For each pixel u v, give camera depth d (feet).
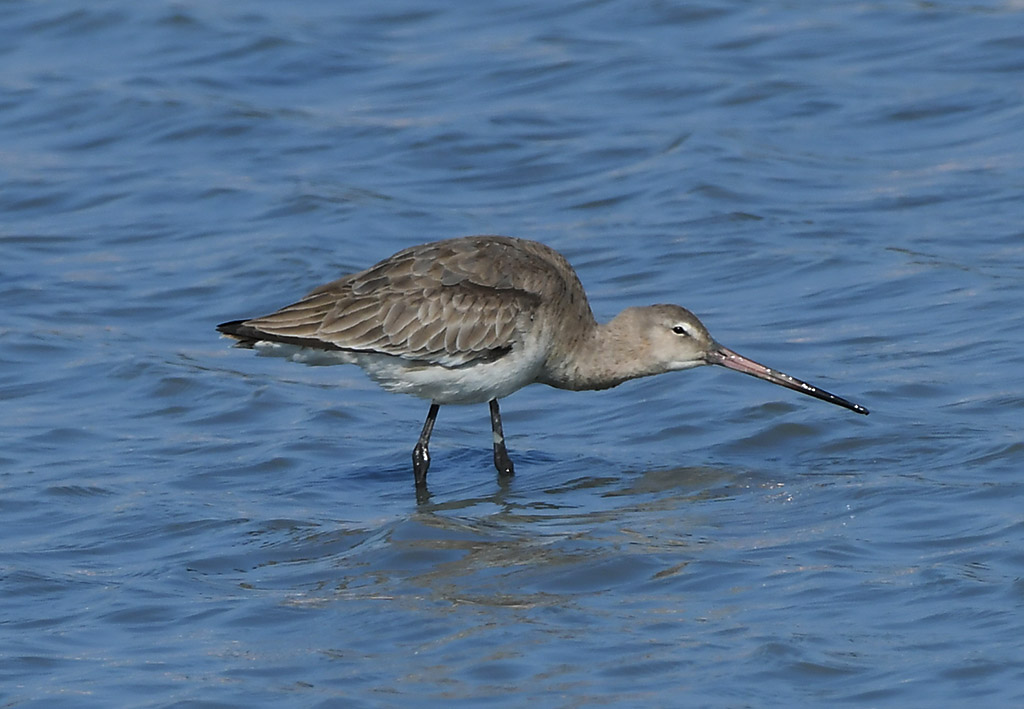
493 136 81.66
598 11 97.71
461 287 48.11
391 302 47.93
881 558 39.34
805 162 76.13
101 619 38.27
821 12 95.14
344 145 82.12
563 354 49.96
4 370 58.85
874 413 50.67
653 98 85.10
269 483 48.80
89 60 93.76
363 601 38.73
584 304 50.42
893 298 60.75
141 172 80.12
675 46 91.76
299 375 58.85
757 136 79.56
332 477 49.34
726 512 44.09
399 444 52.37
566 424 53.88
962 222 67.62
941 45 88.58
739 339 58.29
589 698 32.83
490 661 34.81
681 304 62.69
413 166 79.41
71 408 55.36
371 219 72.95
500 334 48.21
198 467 49.96
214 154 82.07
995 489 43.32
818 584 37.88
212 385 56.75
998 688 32.22
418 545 42.27
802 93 83.71
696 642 35.17
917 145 77.05
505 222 72.38
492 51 92.84
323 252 69.31
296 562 41.96
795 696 32.48
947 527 41.06
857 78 85.35
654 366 50.55
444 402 49.26
